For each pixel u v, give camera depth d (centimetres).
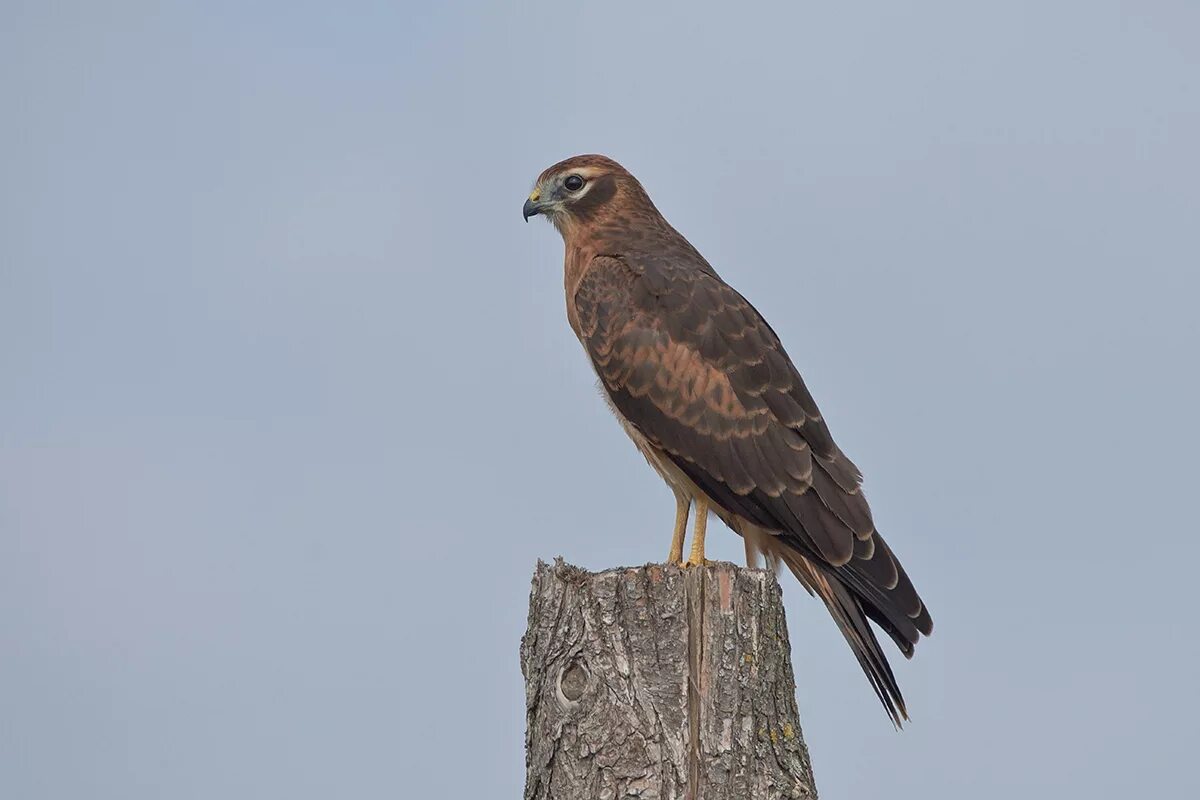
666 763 923
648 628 952
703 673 945
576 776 930
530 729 971
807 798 949
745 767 934
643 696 937
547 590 975
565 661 954
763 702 957
